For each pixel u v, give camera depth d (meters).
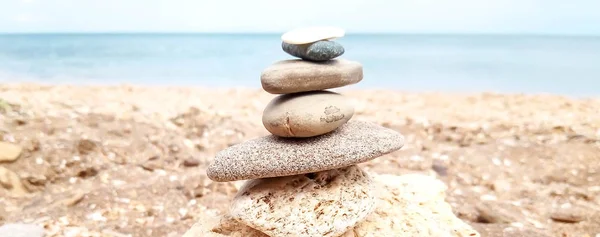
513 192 0.58
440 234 0.34
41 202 0.54
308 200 0.32
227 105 1.03
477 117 0.90
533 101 1.09
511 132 0.77
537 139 0.72
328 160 0.30
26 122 0.67
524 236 0.46
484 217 0.51
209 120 0.83
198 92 1.24
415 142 0.76
